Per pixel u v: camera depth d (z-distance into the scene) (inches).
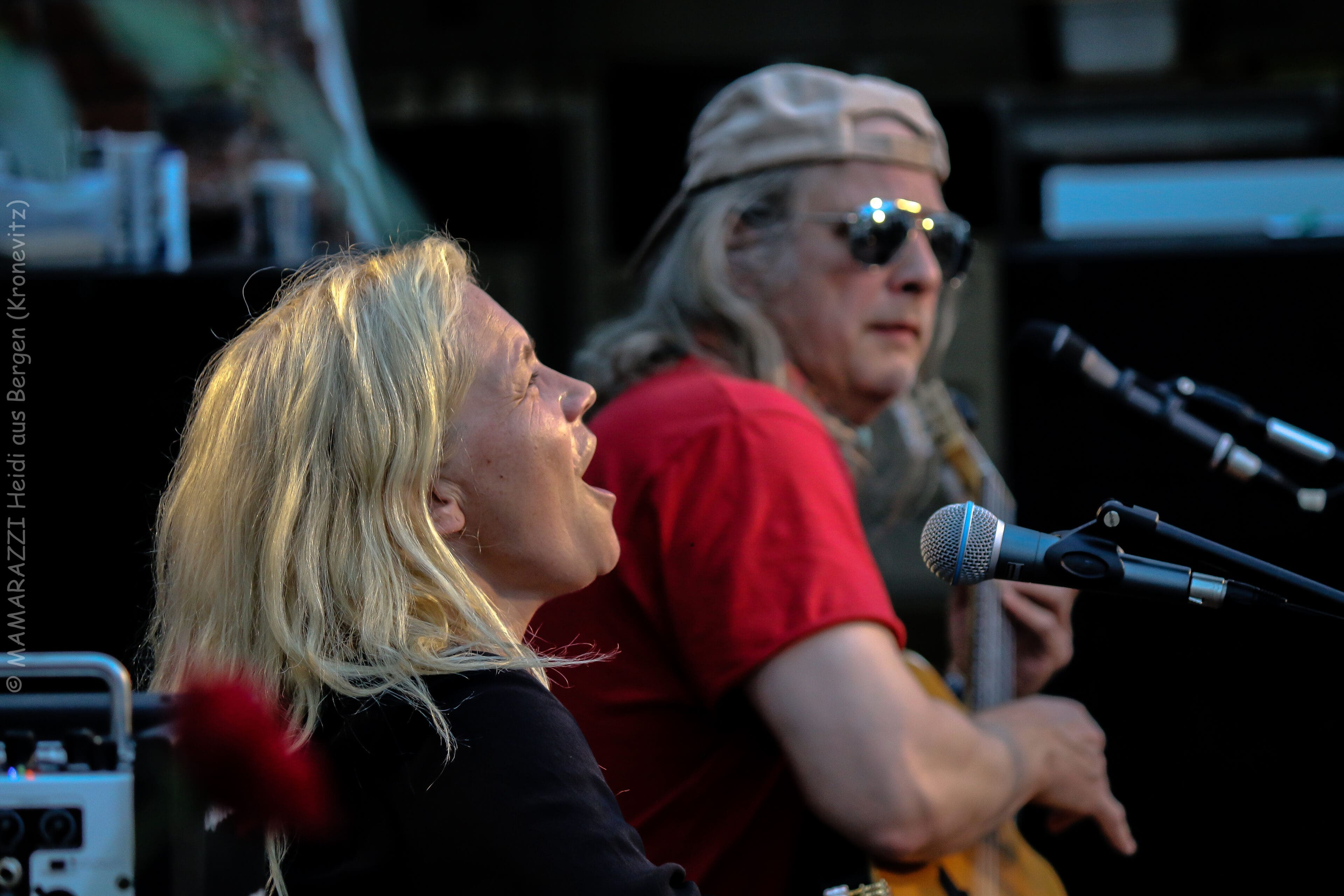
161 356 167.2
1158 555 92.1
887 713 107.9
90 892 73.9
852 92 142.3
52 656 75.9
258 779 77.2
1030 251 230.5
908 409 165.9
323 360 91.2
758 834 119.6
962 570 92.0
